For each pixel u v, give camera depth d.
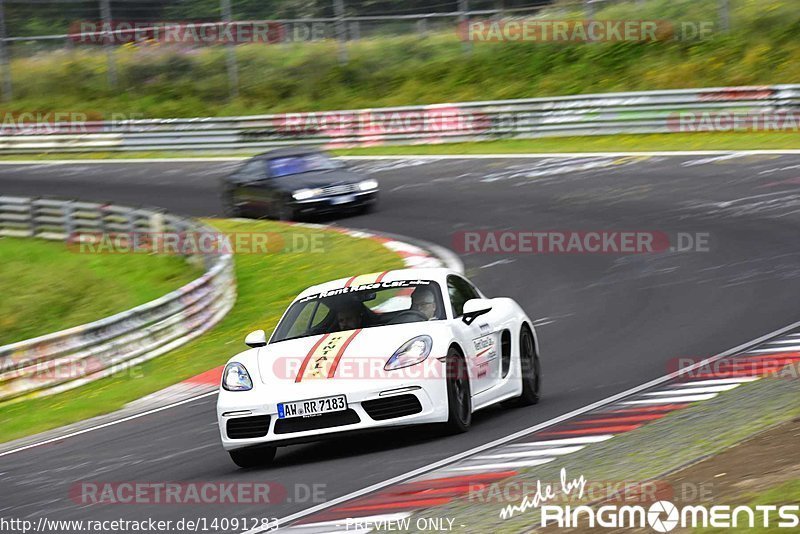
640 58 120.75
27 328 62.78
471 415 29.95
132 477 27.81
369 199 78.25
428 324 27.88
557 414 28.84
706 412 25.69
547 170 85.31
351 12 142.00
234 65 140.50
